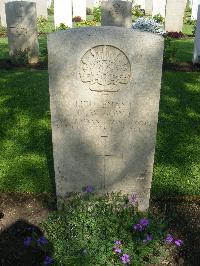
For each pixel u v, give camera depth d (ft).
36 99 6.47
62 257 2.79
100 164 3.27
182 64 9.10
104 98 2.98
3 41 12.15
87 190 3.31
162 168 4.20
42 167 4.23
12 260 3.05
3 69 8.61
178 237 3.28
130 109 3.01
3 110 5.93
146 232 2.95
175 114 5.80
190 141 4.89
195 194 3.79
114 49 2.81
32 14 8.96
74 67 2.87
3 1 14.61
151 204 3.68
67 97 2.98
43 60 9.46
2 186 3.88
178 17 13.75
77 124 3.09
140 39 2.77
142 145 3.16
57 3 13.85
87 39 2.79
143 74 2.88
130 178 3.33
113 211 3.32
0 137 4.99
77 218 3.08
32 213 3.58
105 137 3.14
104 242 2.88
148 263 2.98
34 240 3.05
